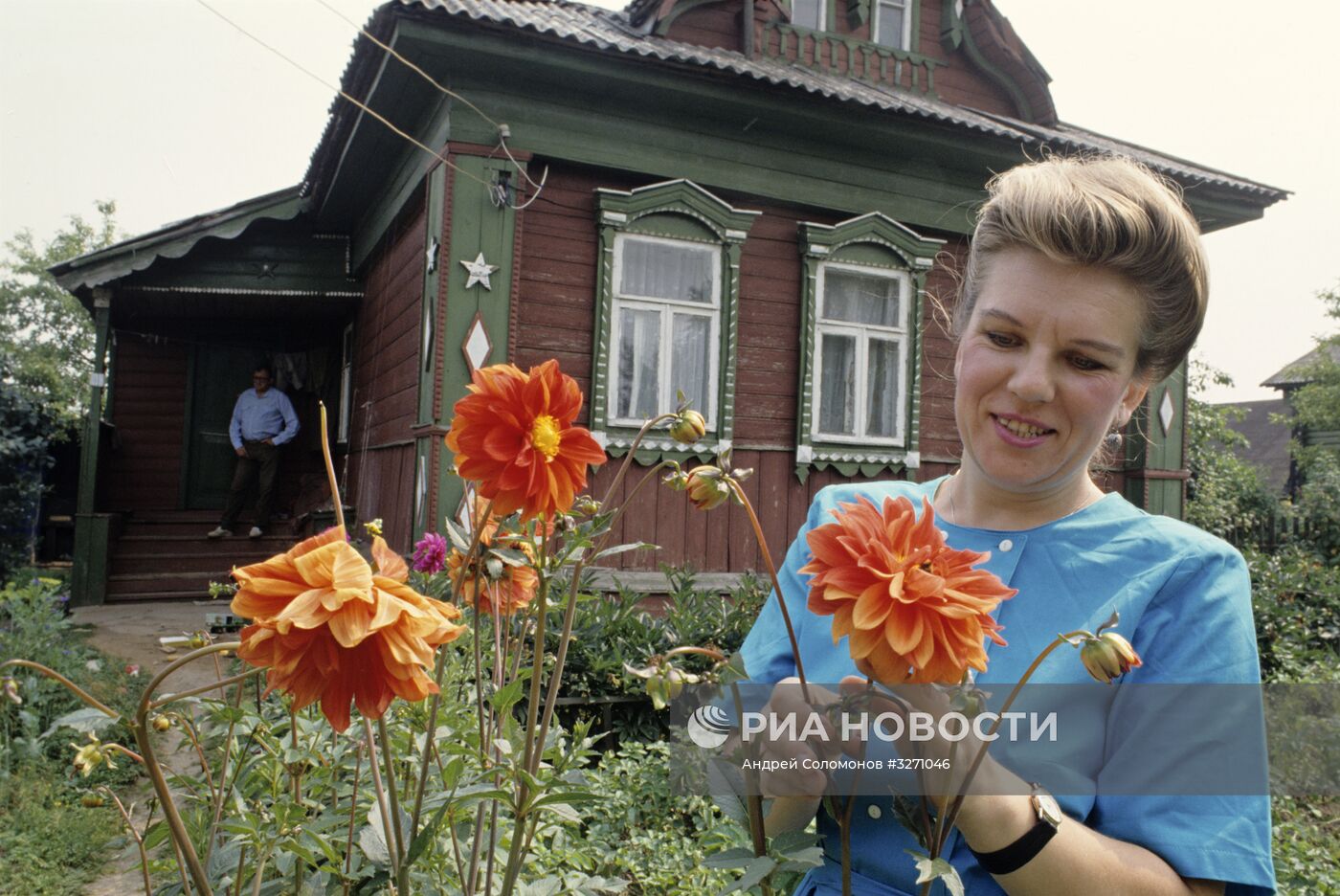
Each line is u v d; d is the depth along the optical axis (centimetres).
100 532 876
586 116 597
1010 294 103
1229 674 92
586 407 609
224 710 118
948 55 840
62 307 2769
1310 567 846
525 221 594
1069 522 109
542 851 178
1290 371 2245
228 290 916
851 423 694
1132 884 83
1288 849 342
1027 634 102
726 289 642
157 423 1073
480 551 107
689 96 600
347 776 154
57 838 358
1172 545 102
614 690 418
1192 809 88
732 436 646
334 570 74
